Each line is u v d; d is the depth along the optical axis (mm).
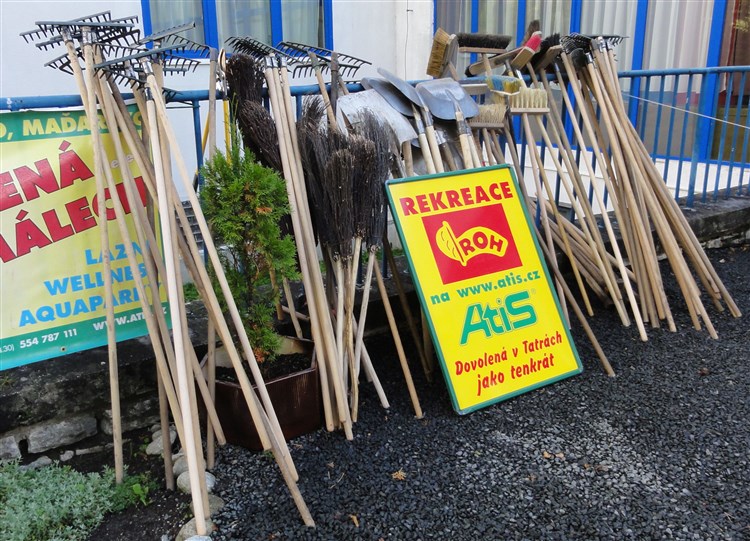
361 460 2570
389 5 6828
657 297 3803
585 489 2393
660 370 3283
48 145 2434
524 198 3697
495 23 7180
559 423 2824
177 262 2229
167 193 2244
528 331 3139
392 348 3545
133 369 2742
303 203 2676
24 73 4828
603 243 4191
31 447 2627
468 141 3299
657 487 2398
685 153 6184
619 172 3824
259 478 2475
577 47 3914
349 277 2689
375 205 2709
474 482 2434
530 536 2162
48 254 2510
